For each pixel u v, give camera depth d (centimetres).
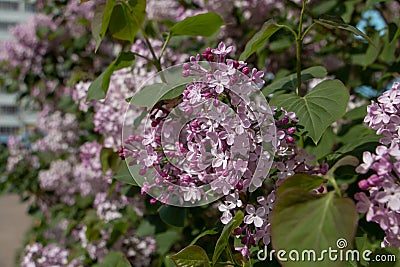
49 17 160
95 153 99
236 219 51
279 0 105
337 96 55
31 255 95
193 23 70
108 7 69
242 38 104
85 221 109
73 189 146
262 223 51
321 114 54
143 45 87
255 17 108
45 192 164
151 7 111
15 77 170
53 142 149
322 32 100
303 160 53
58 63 161
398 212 44
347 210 42
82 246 99
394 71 84
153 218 83
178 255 54
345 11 90
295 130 54
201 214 82
